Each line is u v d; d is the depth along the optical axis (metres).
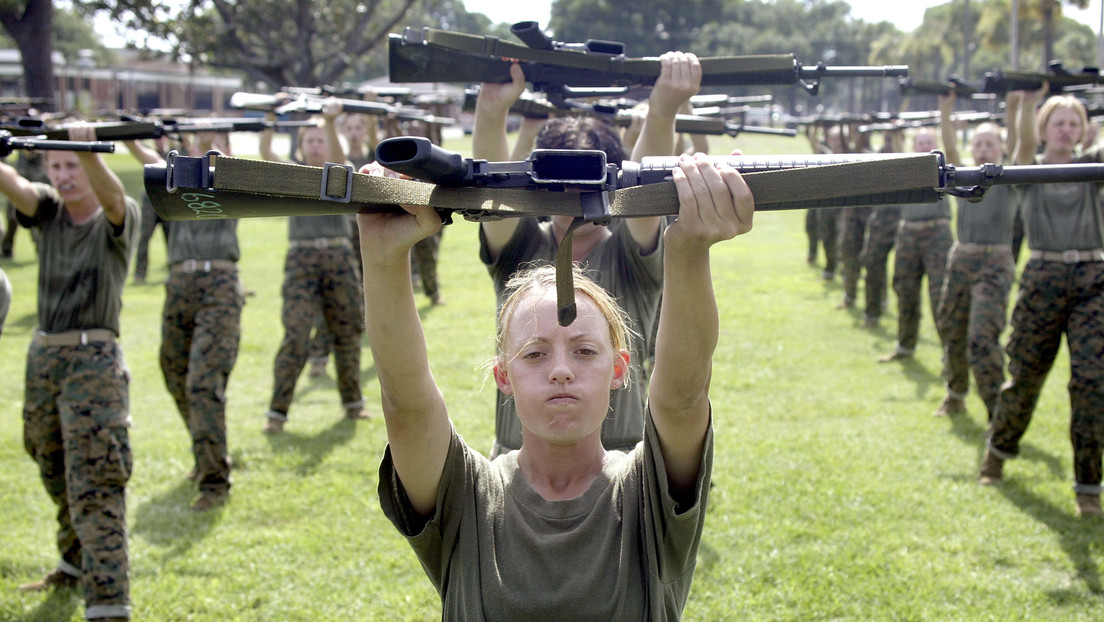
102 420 4.23
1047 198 5.35
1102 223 5.34
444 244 17.38
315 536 5.13
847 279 11.44
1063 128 5.50
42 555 5.01
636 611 1.88
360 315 7.25
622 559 1.89
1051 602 4.35
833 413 7.25
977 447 6.44
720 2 49.66
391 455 1.95
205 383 5.67
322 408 7.68
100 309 4.33
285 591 4.54
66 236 4.33
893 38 62.06
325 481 5.96
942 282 8.20
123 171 27.95
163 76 54.09
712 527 5.11
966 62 33.81
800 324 10.60
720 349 9.38
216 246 5.86
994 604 4.31
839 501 5.45
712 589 4.45
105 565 4.11
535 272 2.07
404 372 1.85
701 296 1.66
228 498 5.67
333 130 5.98
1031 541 4.94
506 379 2.07
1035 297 5.45
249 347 9.80
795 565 4.67
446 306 11.60
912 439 6.60
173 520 5.38
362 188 1.50
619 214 1.62
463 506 1.99
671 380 1.76
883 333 10.10
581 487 1.98
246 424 7.18
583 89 3.28
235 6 35.50
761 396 7.76
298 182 1.45
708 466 1.91
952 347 7.08
